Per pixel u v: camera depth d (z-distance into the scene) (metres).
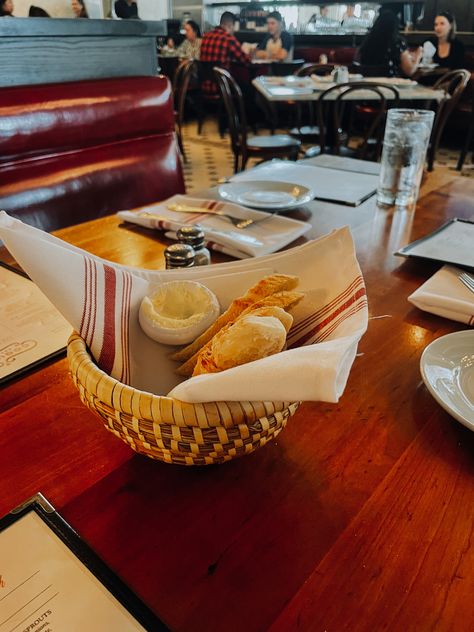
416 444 0.55
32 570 0.41
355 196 1.37
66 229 1.17
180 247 0.76
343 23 7.17
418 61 4.51
